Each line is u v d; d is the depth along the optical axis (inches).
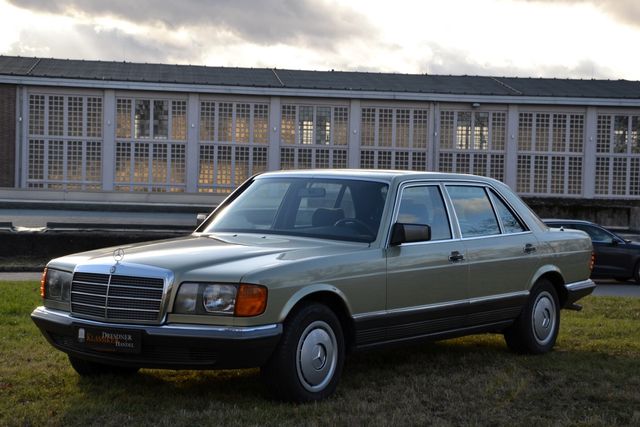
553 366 287.1
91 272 230.8
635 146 1845.5
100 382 253.3
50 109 1686.8
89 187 1708.9
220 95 1737.2
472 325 286.2
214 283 217.9
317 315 231.9
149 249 244.8
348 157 1776.6
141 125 1718.8
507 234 304.0
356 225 259.3
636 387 258.7
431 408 230.1
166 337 216.1
